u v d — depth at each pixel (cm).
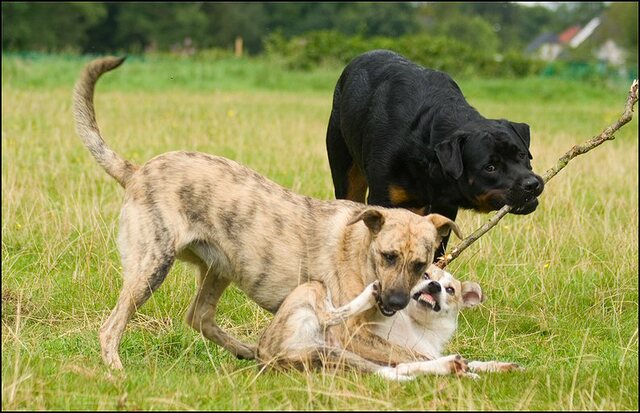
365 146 1069
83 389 695
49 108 2570
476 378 769
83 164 1664
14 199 1334
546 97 4488
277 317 795
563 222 1325
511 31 12331
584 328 1009
